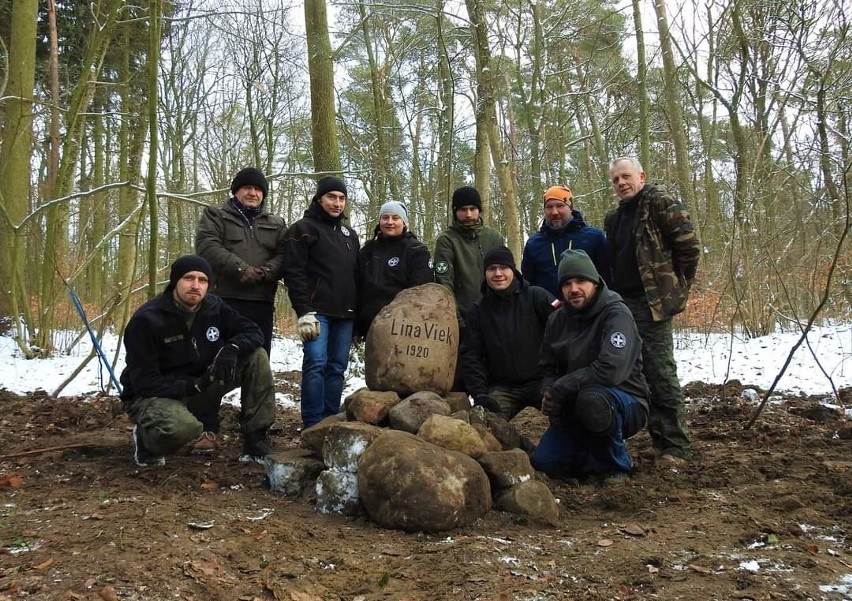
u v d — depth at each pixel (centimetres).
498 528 334
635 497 375
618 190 468
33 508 339
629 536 317
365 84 1438
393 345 428
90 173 1538
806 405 579
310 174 793
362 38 1320
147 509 334
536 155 1206
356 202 1528
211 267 473
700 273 1111
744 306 907
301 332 468
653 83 1548
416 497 323
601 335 421
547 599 250
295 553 294
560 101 1530
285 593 255
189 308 426
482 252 520
